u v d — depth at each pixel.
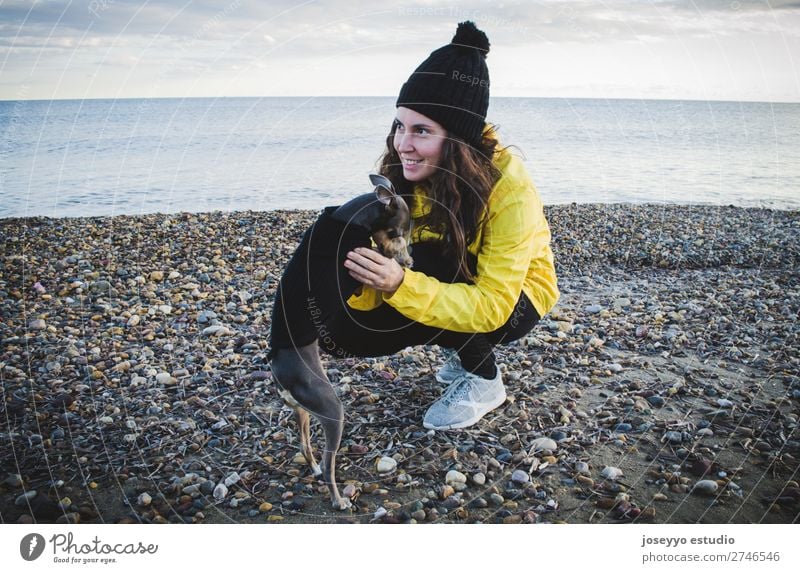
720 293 5.66
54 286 5.60
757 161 16.89
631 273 6.55
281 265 6.43
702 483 2.70
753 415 3.33
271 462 2.90
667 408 3.43
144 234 7.60
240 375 3.78
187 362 3.96
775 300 5.43
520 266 2.77
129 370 3.84
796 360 4.07
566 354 4.14
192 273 6.08
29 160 15.43
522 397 3.53
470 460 2.91
